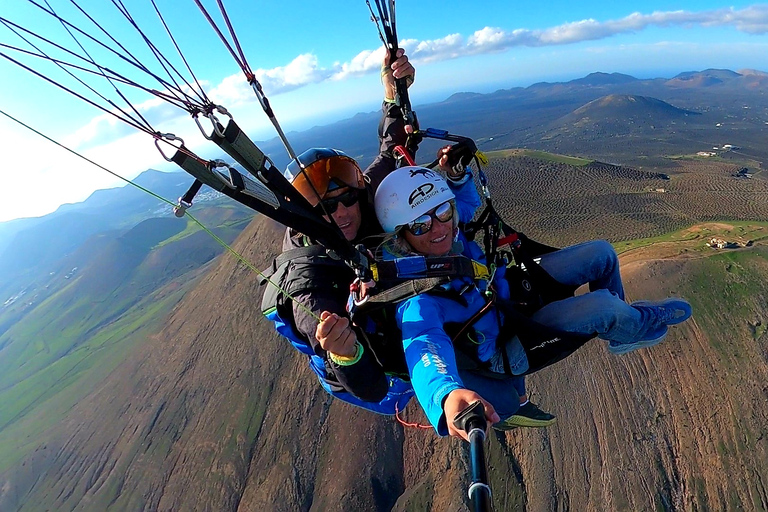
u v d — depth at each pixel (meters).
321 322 3.37
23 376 169.75
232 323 101.50
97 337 169.75
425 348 3.52
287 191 2.93
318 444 67.81
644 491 48.22
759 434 49.16
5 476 89.88
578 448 53.12
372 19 4.96
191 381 91.88
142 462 77.88
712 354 56.66
